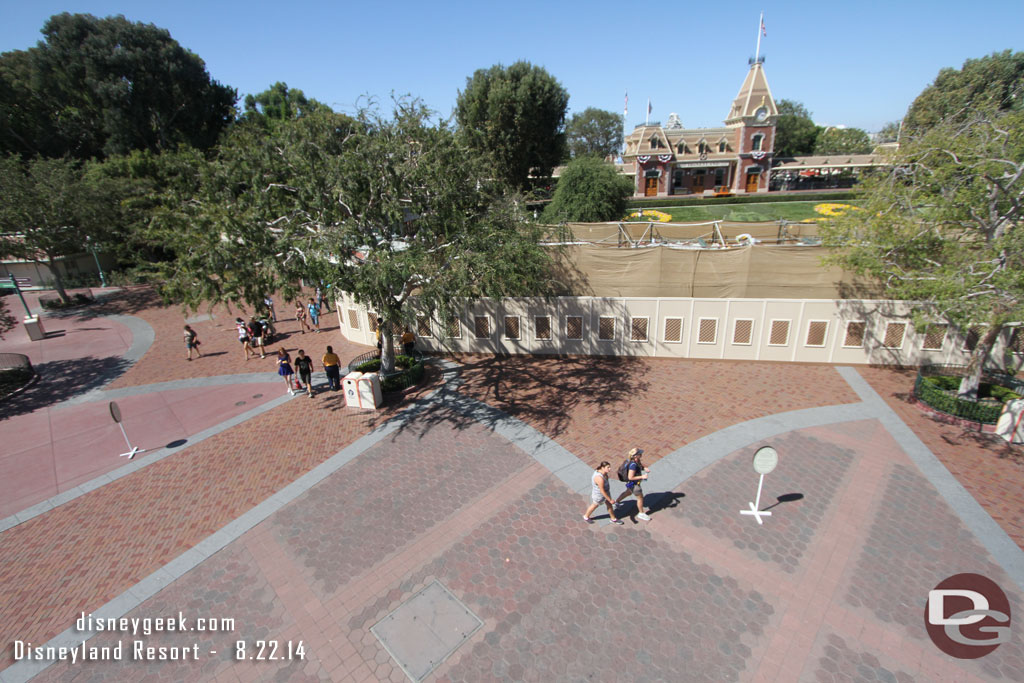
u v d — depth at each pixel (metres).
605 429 14.05
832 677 7.14
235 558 9.80
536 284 17.84
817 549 9.48
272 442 14.12
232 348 22.41
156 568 9.66
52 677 7.60
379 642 7.90
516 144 33.62
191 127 45.66
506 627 8.09
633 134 68.31
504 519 10.58
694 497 11.07
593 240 22.88
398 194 13.95
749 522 10.25
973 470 11.68
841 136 88.81
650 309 18.44
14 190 27.94
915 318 13.59
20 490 12.47
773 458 9.74
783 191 66.56
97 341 24.19
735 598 8.51
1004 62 48.91
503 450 13.16
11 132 40.44
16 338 25.14
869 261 14.24
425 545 9.91
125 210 29.75
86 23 40.56
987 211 12.98
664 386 16.67
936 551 9.34
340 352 21.08
